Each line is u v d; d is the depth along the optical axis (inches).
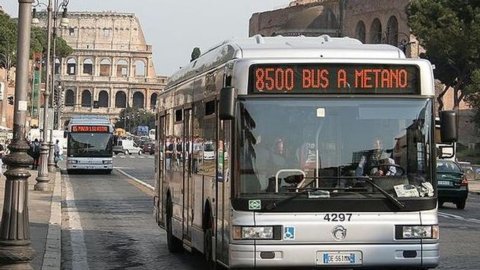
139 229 1017.5
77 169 2667.3
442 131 504.1
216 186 545.3
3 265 506.6
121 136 6441.9
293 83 497.7
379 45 536.1
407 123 501.0
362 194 491.5
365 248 489.4
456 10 2950.3
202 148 603.2
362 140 497.0
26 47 530.0
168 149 780.6
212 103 567.5
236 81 498.3
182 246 767.7
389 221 491.5
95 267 692.1
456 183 1437.0
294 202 487.8
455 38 2891.2
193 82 648.4
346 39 570.6
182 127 695.7
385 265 491.2
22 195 514.3
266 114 494.9
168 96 793.6
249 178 490.6
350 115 498.3
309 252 486.3
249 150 492.1
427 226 494.9
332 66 500.1
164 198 800.9
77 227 1035.9
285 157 493.0
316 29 5098.4
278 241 485.4
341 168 494.0
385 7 4763.8
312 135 495.5
